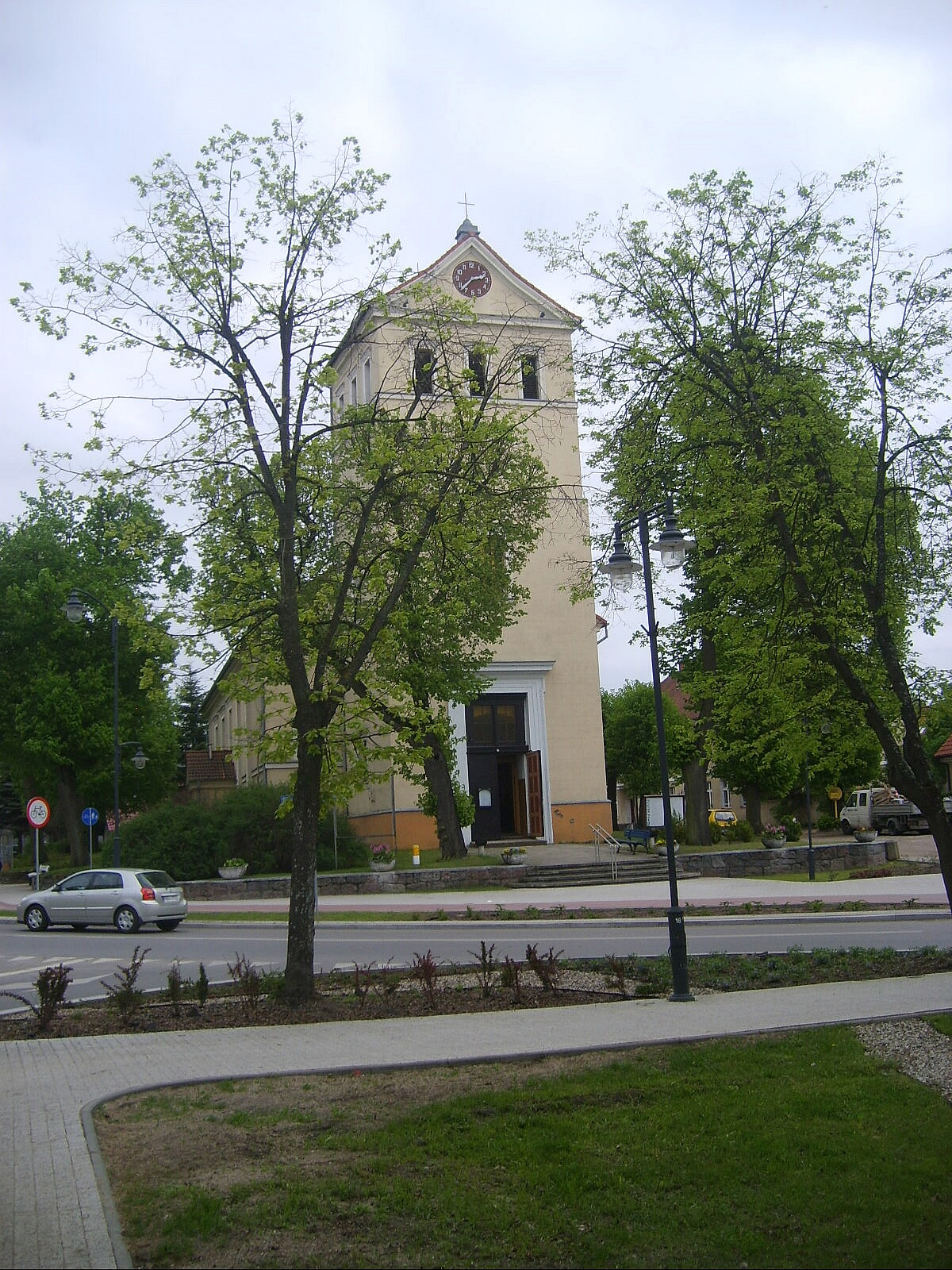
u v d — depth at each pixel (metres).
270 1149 6.77
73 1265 4.95
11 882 49.25
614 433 15.49
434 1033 10.43
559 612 42.59
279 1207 5.73
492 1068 8.83
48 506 46.59
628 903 26.81
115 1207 5.71
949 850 13.91
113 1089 8.37
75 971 18.36
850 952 15.38
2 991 15.96
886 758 14.42
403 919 24.88
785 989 12.66
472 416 14.61
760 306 14.76
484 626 30.09
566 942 20.22
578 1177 6.23
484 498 15.42
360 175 13.31
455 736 38.91
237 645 13.95
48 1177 6.19
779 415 14.13
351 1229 5.51
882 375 13.77
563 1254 5.22
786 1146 6.71
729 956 16.17
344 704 13.70
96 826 63.31
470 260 39.97
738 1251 5.23
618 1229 5.50
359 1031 10.77
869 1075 8.41
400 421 14.30
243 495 14.04
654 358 14.66
